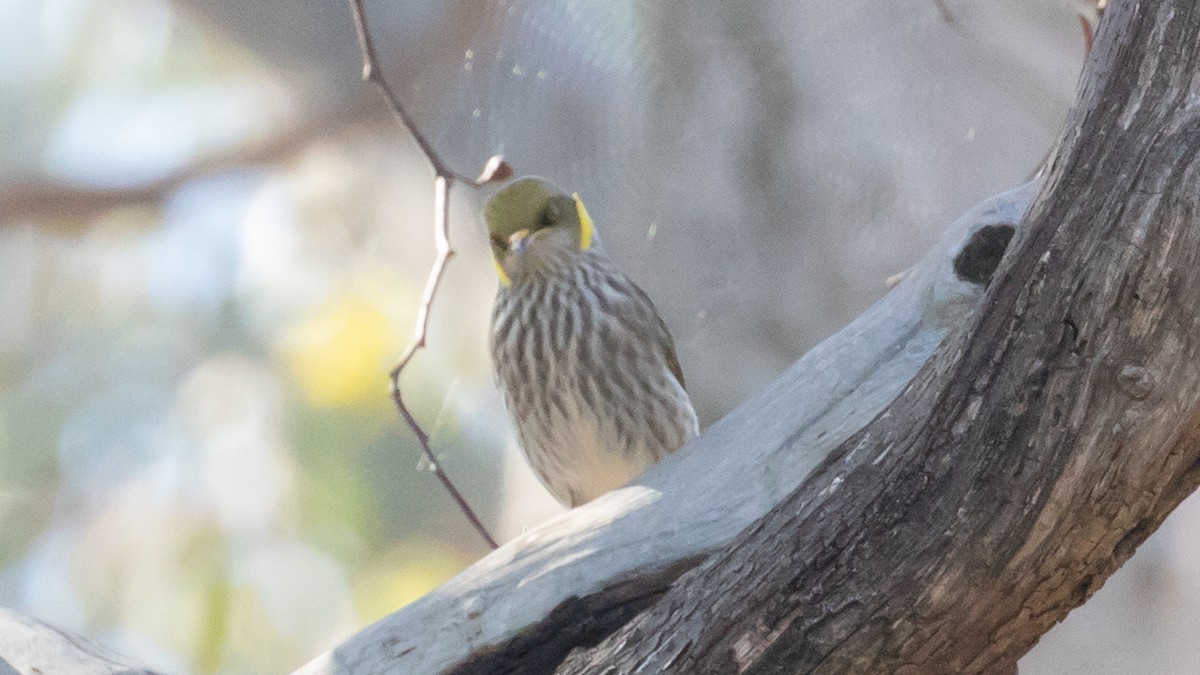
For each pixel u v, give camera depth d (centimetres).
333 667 639
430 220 1445
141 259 1650
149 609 1554
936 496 503
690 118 1054
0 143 1537
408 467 1512
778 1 1041
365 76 748
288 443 1543
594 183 1078
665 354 947
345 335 1452
